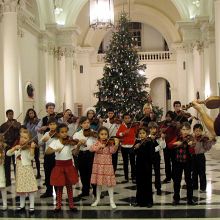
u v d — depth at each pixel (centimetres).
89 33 2608
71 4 1997
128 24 1753
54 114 791
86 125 708
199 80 2119
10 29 1172
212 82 1711
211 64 1709
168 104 2850
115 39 1712
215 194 720
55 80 1967
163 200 680
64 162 609
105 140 630
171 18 2580
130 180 900
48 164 720
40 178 924
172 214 578
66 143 607
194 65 2117
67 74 2045
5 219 569
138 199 639
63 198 715
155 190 771
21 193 604
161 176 938
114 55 1691
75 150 629
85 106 2653
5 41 1176
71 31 1988
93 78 2752
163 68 2742
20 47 1407
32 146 596
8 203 676
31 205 607
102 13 1459
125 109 1638
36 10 1681
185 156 638
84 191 730
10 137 765
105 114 1622
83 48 2631
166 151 843
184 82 2573
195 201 664
